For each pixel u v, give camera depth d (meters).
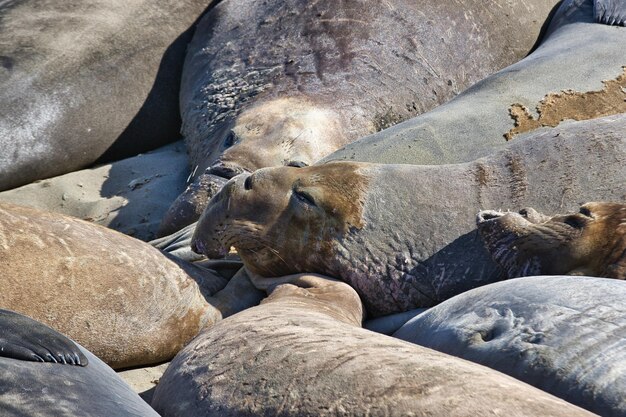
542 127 25.48
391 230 21.36
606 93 26.12
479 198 21.28
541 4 34.38
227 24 34.22
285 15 33.16
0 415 13.35
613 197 20.52
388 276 21.16
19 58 33.06
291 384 14.28
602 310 15.46
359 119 29.88
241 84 31.75
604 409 13.83
